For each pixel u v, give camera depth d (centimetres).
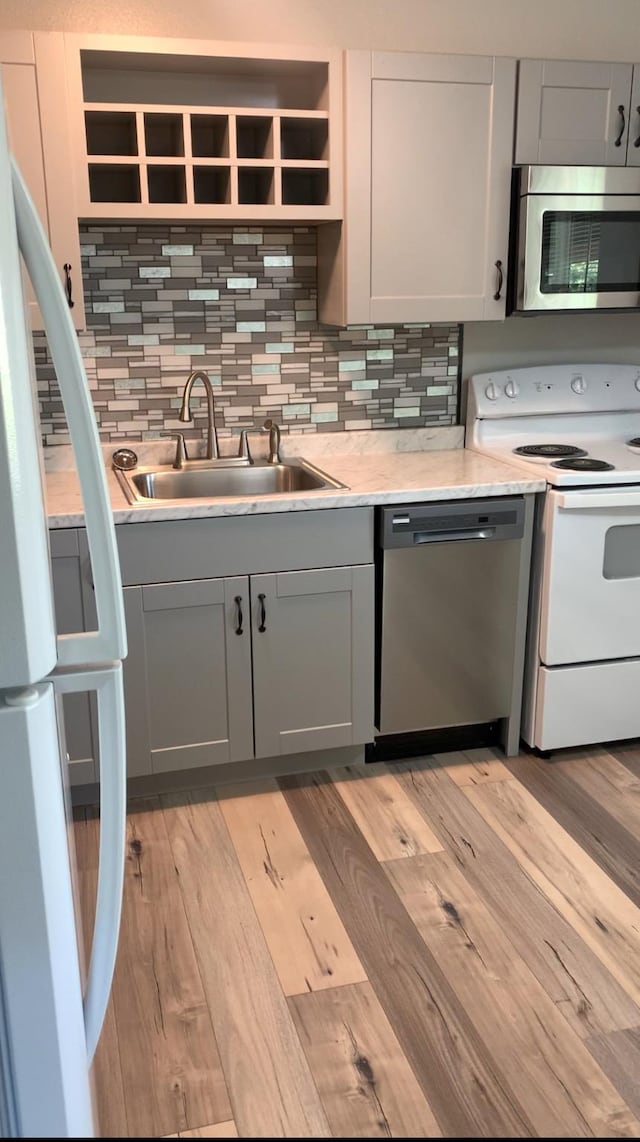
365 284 279
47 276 82
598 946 211
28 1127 90
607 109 284
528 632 293
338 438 319
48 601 82
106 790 96
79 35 243
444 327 322
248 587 262
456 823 260
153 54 253
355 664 278
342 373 318
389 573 270
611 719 296
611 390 333
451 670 286
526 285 284
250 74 280
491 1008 193
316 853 246
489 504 272
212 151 288
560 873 237
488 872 238
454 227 282
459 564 276
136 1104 171
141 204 258
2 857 82
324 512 262
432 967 205
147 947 212
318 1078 177
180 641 261
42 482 85
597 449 319
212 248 297
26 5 266
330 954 209
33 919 84
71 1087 91
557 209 280
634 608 288
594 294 291
